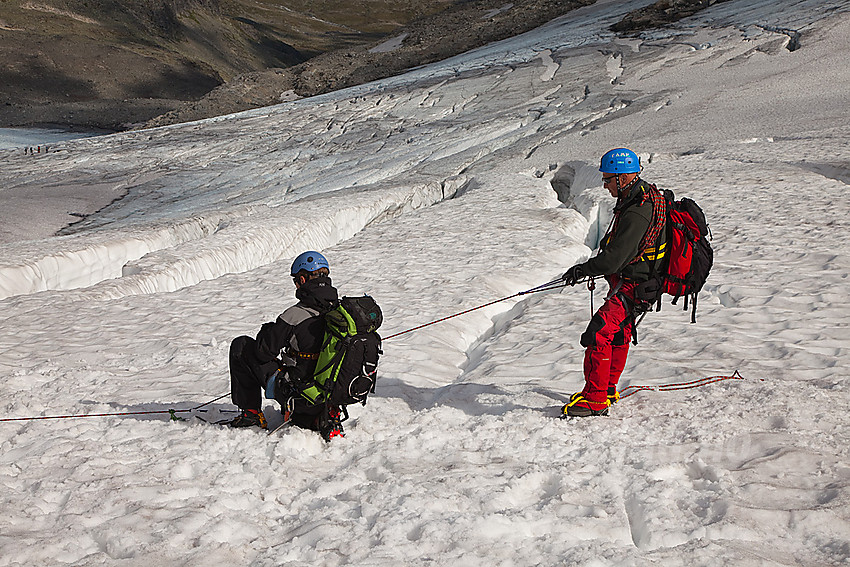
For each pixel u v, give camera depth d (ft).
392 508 10.61
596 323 14.46
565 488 11.28
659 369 18.21
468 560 8.95
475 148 129.90
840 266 27.99
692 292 14.24
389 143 149.18
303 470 12.76
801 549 9.14
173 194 127.65
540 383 18.45
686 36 191.31
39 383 19.95
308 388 13.96
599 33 219.82
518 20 281.54
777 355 18.62
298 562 9.14
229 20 365.61
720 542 9.15
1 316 30.07
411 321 26.81
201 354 22.98
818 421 13.41
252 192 126.21
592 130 119.34
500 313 29.66
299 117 180.45
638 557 8.74
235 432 14.47
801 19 179.11
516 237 44.80
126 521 10.30
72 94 239.30
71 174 141.18
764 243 33.60
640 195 14.06
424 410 16.12
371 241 47.19
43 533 10.00
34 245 50.78
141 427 15.23
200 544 9.71
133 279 38.68
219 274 46.96
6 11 279.90
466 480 11.57
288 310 14.03
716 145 82.53
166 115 213.87
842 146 69.00
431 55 254.27
